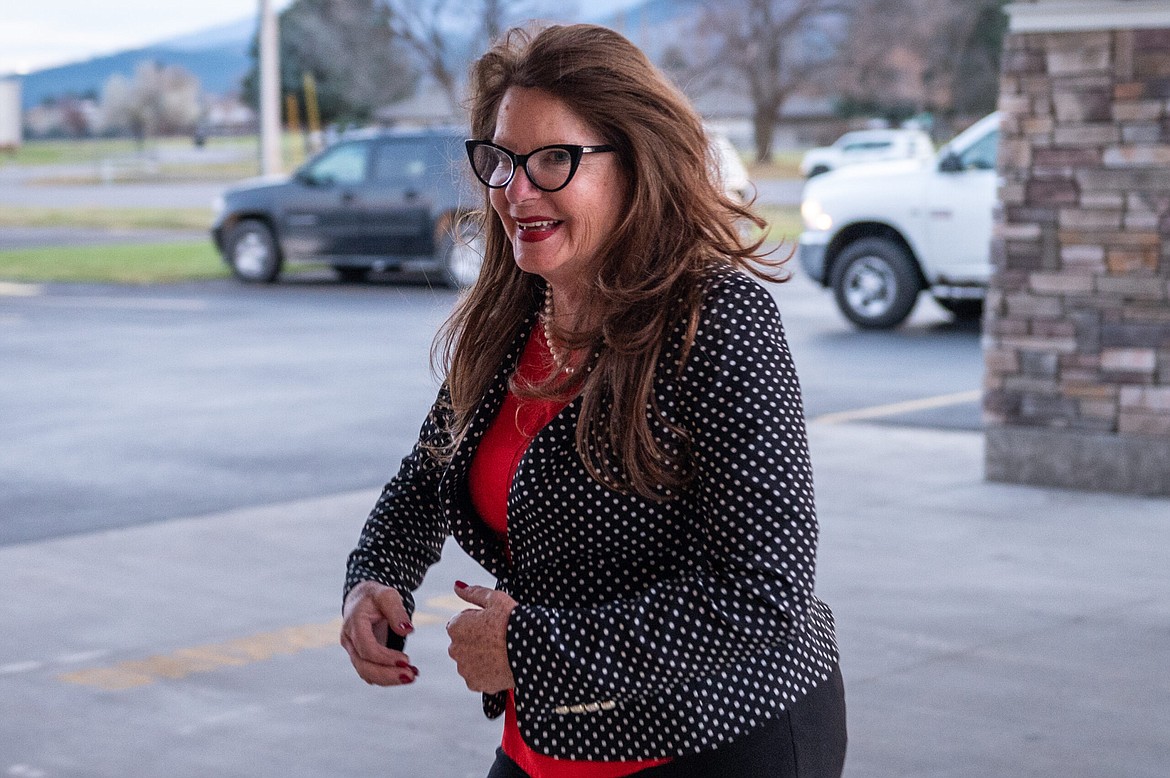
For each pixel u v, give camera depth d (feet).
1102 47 22.76
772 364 5.94
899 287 45.85
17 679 15.70
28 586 19.31
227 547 21.31
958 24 189.47
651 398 5.97
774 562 5.74
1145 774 12.92
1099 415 23.79
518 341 6.83
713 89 180.34
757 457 5.82
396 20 178.70
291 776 13.12
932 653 16.08
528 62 6.31
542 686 5.81
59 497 24.71
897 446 27.99
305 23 207.00
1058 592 18.43
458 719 14.51
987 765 13.08
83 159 256.73
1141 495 23.54
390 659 6.80
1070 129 23.16
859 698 14.71
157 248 82.02
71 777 13.12
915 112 207.62
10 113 303.68
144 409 33.53
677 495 6.05
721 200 6.42
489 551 6.73
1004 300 24.21
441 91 209.46
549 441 6.20
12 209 116.98
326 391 35.94
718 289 6.05
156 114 403.75
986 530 21.57
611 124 6.23
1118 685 15.11
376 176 62.75
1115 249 23.18
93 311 54.29
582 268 6.41
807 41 187.93
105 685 15.49
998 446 24.58
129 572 19.99
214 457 28.07
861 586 18.70
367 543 7.26
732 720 5.97
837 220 46.52
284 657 16.42
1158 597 18.24
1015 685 15.10
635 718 6.04
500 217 6.70
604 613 5.82
